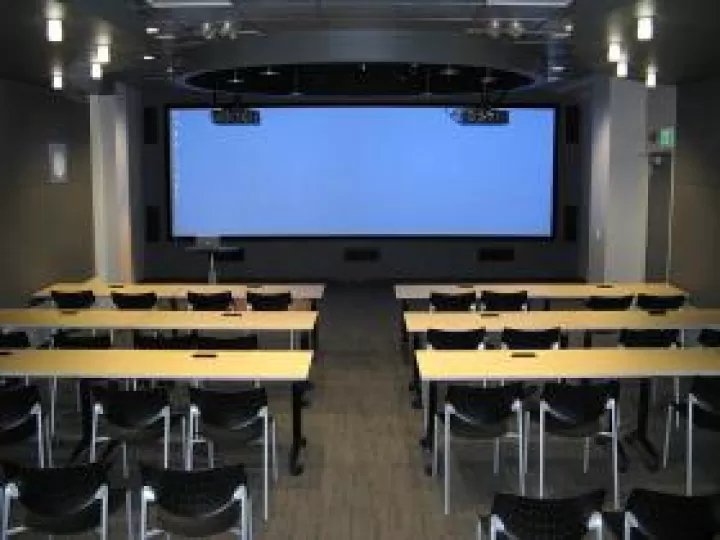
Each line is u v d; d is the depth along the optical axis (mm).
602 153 13672
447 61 10086
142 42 7648
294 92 13727
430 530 5453
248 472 6465
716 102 9195
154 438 5863
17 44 7336
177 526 4473
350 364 9750
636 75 9719
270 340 10859
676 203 10430
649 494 4066
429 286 10219
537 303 12898
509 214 15734
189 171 15742
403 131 15555
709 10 5785
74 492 4453
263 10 8172
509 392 5758
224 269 16094
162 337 8547
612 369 6004
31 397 5797
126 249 14250
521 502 4016
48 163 10867
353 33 9898
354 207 15773
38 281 10508
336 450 6926
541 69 11305
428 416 6891
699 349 6723
